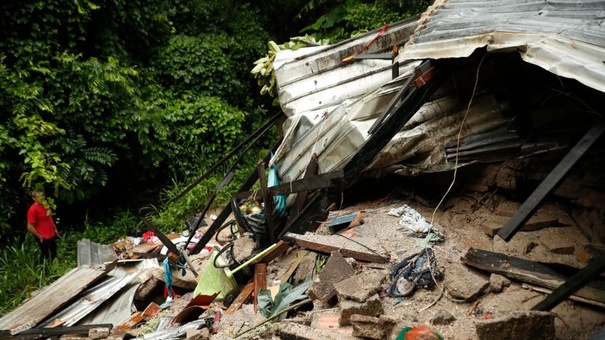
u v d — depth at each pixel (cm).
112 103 1103
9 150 982
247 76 1594
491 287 389
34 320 670
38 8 1023
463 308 384
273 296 546
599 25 341
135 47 1355
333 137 616
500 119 523
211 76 1423
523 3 444
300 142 697
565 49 324
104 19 1196
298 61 782
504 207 516
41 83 1013
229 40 1543
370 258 481
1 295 816
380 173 620
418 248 486
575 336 328
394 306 404
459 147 535
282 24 1778
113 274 815
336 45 750
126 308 705
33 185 989
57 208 1135
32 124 962
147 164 1229
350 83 725
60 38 1112
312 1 1524
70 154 1049
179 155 1305
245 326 496
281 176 735
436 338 319
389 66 677
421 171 557
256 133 871
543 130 506
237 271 655
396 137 549
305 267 593
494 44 377
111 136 1107
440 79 470
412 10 1264
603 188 430
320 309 441
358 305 387
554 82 477
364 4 1371
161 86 1375
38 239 919
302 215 561
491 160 529
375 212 602
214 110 1348
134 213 1202
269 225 649
